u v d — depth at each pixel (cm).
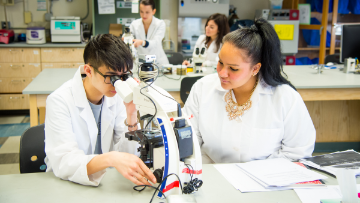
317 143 307
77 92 128
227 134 139
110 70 108
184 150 97
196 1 462
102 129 142
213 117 144
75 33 429
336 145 309
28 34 416
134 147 136
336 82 260
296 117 135
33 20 466
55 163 112
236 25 481
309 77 283
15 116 428
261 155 137
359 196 99
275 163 124
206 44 359
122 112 151
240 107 138
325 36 477
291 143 138
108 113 141
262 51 124
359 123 307
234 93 141
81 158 108
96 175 107
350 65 304
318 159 129
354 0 484
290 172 116
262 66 129
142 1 352
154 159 102
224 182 110
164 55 373
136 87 100
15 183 107
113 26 473
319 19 520
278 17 475
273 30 124
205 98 146
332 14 484
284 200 99
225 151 141
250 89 137
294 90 139
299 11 487
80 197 98
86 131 133
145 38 376
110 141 146
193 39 477
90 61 111
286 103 135
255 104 136
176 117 97
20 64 416
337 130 306
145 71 98
